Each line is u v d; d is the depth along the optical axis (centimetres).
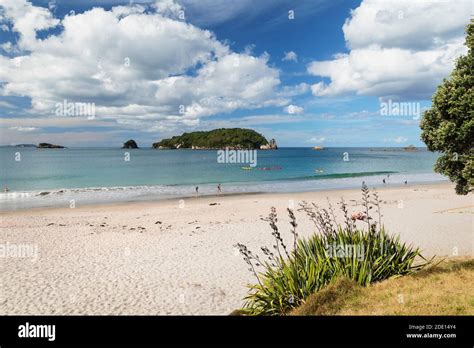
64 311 1030
